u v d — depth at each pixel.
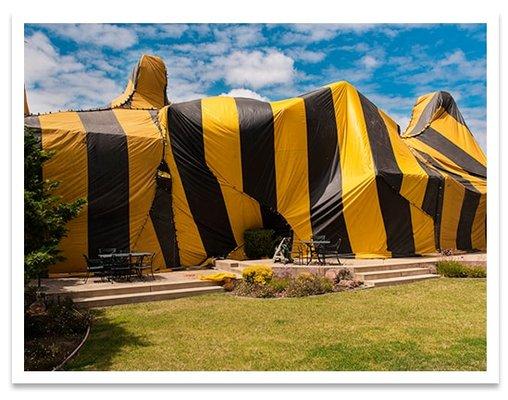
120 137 13.01
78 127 12.66
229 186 14.69
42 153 8.30
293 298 10.36
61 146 12.09
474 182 18.48
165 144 13.80
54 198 8.18
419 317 8.51
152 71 22.94
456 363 6.02
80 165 12.27
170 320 8.32
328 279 11.61
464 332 7.49
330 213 15.07
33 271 6.51
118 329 7.73
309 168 15.59
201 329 7.71
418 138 21.05
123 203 12.80
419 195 15.75
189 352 6.52
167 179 13.71
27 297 8.59
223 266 13.67
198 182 14.30
